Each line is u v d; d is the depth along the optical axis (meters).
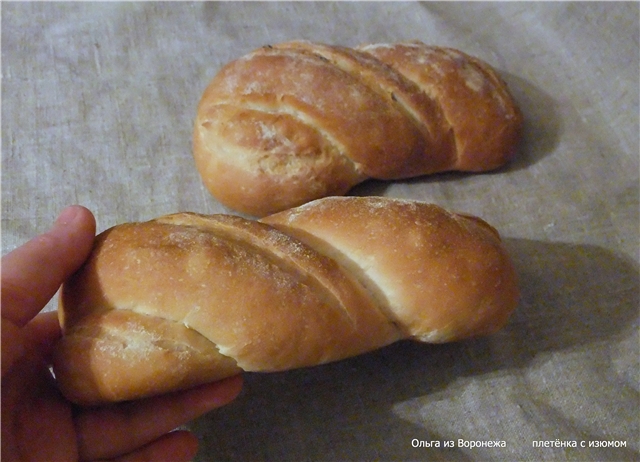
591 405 0.38
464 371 0.39
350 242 0.34
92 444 0.33
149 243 0.32
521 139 0.47
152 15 0.53
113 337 0.31
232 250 0.32
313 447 0.36
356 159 0.42
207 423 0.37
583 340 0.40
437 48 0.45
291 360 0.32
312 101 0.41
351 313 0.33
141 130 0.47
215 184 0.42
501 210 0.44
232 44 0.52
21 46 0.50
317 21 0.54
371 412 0.37
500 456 0.36
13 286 0.31
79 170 0.45
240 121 0.41
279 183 0.41
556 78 0.51
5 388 0.32
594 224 0.44
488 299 0.34
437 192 0.45
